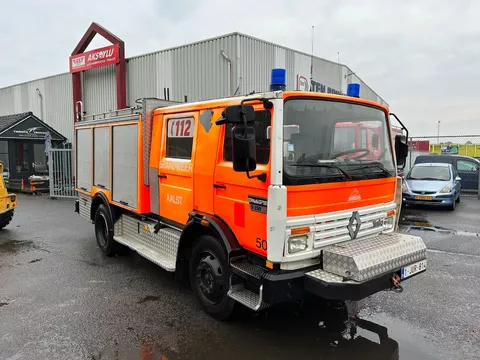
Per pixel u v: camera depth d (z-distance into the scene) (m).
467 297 5.10
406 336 4.09
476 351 3.79
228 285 4.11
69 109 20.59
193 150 4.65
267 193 3.57
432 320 4.45
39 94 22.53
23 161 18.06
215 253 4.30
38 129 18.00
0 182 8.88
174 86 14.78
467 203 13.98
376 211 4.37
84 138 7.57
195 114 4.62
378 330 4.22
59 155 15.07
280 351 3.79
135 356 3.68
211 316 4.52
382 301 4.97
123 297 5.09
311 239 3.70
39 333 4.10
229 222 4.12
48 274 6.00
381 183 4.41
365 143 4.34
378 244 3.93
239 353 3.76
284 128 3.53
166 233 5.32
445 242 8.07
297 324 4.36
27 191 16.55
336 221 3.90
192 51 14.02
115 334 4.09
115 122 6.26
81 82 18.78
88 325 4.29
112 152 6.45
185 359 3.64
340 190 3.90
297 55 15.79
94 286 5.49
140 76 16.12
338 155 4.00
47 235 8.70
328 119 3.92
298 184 3.55
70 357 3.64
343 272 3.55
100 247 7.21
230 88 12.92
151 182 5.57
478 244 7.90
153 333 4.12
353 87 4.73
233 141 3.35
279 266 3.65
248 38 13.16
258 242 3.75
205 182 4.44
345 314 4.61
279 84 4.14
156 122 5.46
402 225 9.92
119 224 6.69
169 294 5.21
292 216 3.54
